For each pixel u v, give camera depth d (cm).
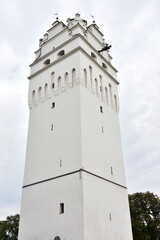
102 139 3064
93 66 3444
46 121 3219
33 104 3569
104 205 2620
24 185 3039
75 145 2695
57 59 3484
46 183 2778
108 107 3509
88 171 2572
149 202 5528
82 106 2908
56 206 2534
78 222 2258
